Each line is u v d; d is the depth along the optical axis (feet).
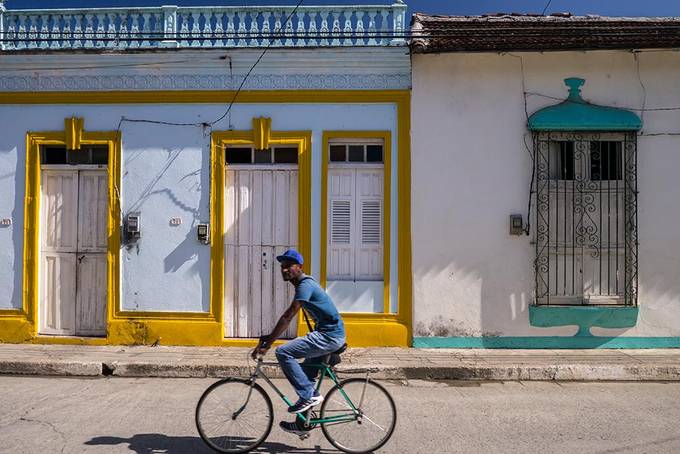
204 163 29.45
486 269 29.01
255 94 29.37
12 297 29.68
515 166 29.07
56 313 30.01
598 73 29.09
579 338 28.81
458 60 29.07
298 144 29.43
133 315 29.35
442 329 28.99
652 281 28.91
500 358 26.94
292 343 16.61
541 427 18.80
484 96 29.12
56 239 30.07
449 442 17.40
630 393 23.07
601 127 28.40
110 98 29.53
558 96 29.09
